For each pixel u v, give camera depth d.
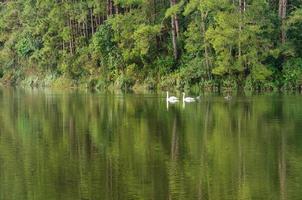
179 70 86.56
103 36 95.81
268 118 50.28
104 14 103.50
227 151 36.34
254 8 77.19
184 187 28.41
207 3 76.38
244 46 78.31
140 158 34.72
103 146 38.72
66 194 27.47
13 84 123.94
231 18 76.56
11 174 31.22
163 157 34.91
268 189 27.95
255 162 33.31
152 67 90.38
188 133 43.28
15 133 44.91
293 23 79.19
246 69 80.62
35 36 118.88
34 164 33.53
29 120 52.75
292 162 33.12
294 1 84.75
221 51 78.56
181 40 88.50
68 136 43.00
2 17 132.38
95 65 101.12
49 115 56.34
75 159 34.72
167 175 30.62
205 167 32.25
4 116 56.16
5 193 27.78
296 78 79.25
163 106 62.25
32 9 118.25
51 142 40.62
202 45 82.00
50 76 112.19
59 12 106.50
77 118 53.44
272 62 81.44
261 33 78.94
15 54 127.00
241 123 47.72
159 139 40.94
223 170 31.52
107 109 60.53
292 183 28.91
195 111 56.75
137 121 50.38
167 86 86.12
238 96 72.00
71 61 105.75
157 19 90.12
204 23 81.94
